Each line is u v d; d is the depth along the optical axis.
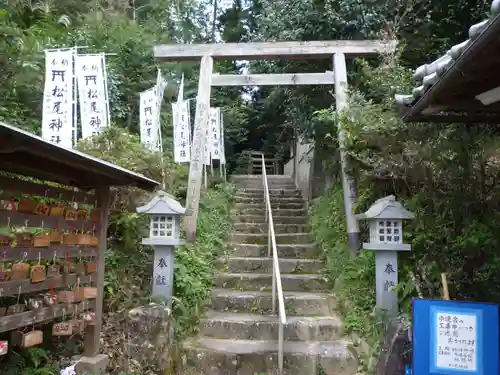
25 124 6.52
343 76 6.30
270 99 10.06
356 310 4.77
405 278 4.45
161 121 10.41
